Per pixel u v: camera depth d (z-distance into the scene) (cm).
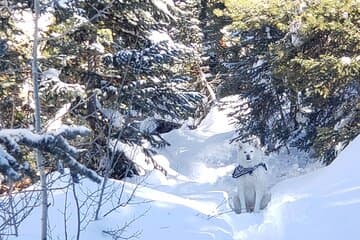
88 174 406
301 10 1166
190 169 1548
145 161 1315
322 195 773
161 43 1107
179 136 1812
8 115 870
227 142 1694
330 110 1271
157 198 797
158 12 1155
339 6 1096
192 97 1198
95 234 628
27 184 749
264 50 1430
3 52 507
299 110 1350
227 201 926
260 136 1453
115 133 1059
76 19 857
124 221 676
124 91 1077
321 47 1183
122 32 1176
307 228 666
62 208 682
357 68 1047
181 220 713
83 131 421
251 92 1439
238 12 1259
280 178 1277
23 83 914
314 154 1181
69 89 918
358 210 664
